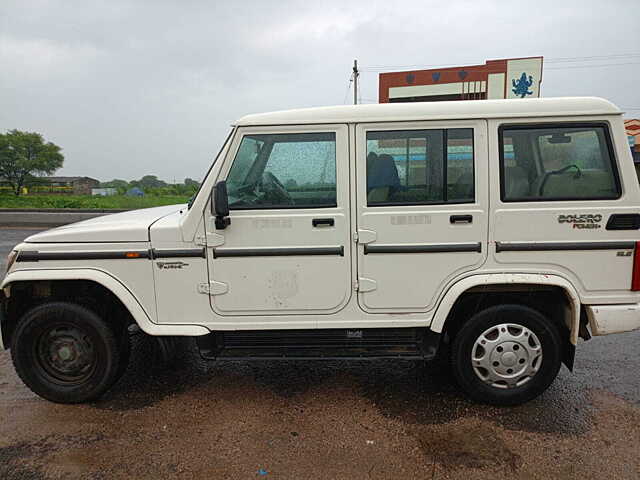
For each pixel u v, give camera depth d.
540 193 3.20
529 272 3.23
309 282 3.29
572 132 3.17
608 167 3.17
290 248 3.26
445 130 3.19
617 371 4.06
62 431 3.16
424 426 3.20
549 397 3.60
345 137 3.21
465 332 3.37
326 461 2.82
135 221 3.51
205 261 3.29
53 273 3.31
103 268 3.33
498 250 3.22
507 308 3.31
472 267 3.25
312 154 3.24
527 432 3.12
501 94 20.36
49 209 20.44
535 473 2.70
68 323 3.42
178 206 4.80
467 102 3.20
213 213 3.22
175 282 3.32
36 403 3.56
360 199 3.21
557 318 3.42
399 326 3.34
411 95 21.53
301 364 4.24
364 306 3.32
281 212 3.24
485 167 3.17
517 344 3.34
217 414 3.38
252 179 3.27
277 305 3.32
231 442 3.02
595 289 3.23
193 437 3.08
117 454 2.90
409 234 3.23
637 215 3.15
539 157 3.19
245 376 4.00
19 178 56.34
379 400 3.56
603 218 3.16
